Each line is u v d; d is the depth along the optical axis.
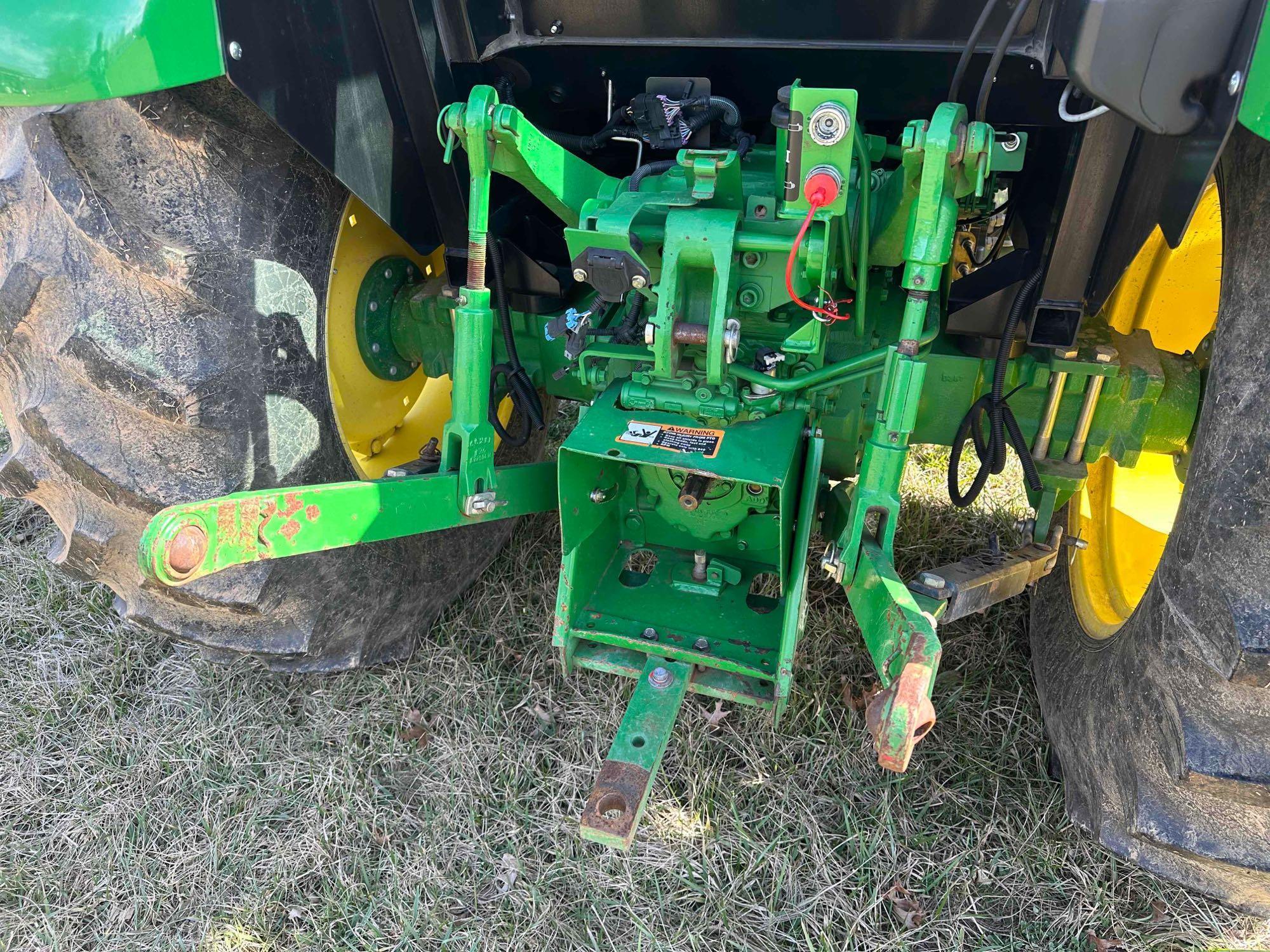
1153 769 1.69
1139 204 1.59
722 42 1.83
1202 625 1.54
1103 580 2.30
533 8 1.87
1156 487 2.39
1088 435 2.05
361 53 1.81
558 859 2.15
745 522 2.12
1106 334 2.02
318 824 2.25
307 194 1.96
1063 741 2.13
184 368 1.79
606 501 2.09
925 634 1.38
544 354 2.34
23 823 2.28
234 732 2.44
